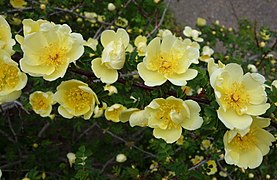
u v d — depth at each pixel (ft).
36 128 1.78
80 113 0.96
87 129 1.81
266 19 3.02
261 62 1.76
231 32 1.95
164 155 1.37
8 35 0.93
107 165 1.86
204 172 1.41
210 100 0.93
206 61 1.45
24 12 1.60
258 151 0.95
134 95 1.02
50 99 1.18
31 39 0.90
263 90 0.90
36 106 1.19
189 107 0.91
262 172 1.60
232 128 0.86
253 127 0.93
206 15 2.94
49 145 1.82
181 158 1.49
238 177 1.58
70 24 1.75
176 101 0.92
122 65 0.93
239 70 0.90
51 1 1.68
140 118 0.97
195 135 1.43
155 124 0.93
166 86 0.96
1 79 0.91
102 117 1.61
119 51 0.91
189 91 1.06
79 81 0.94
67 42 0.91
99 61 0.94
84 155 1.26
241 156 0.95
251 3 3.06
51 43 0.92
